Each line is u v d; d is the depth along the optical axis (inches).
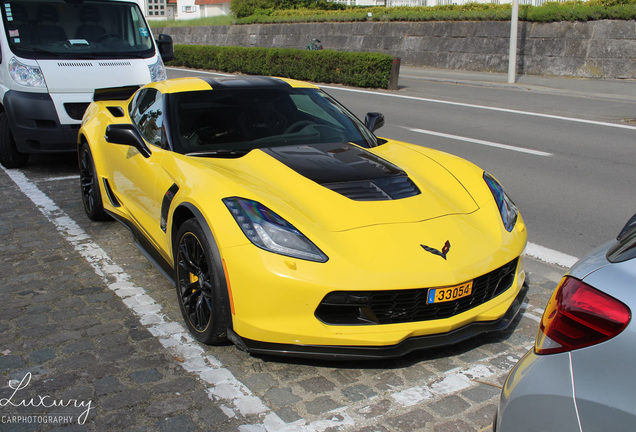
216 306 114.5
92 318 135.6
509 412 69.1
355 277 106.0
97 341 125.2
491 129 414.3
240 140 153.5
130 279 157.9
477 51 830.5
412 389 109.7
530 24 760.3
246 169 137.3
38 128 260.1
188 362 117.4
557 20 736.3
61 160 299.9
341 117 173.3
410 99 570.6
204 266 121.8
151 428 97.0
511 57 668.7
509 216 133.1
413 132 403.2
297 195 124.4
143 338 126.7
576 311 65.0
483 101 555.2
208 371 114.3
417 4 1048.8
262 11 1311.5
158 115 162.7
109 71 278.1
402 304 109.5
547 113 484.1
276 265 106.9
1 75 270.4
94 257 173.3
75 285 153.7
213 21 1453.0
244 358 119.2
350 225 115.7
